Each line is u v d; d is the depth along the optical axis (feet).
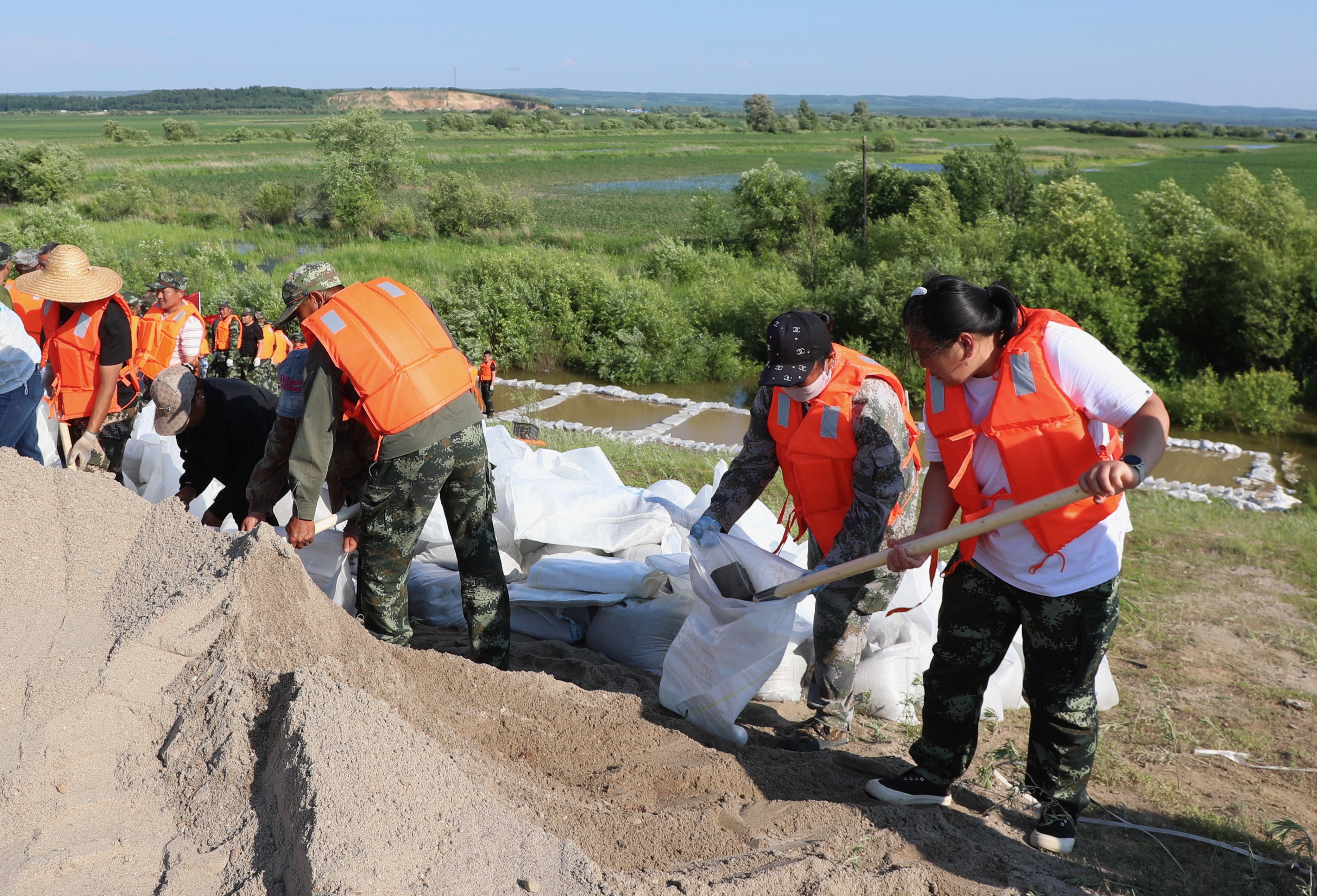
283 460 10.71
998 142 113.91
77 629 7.47
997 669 9.36
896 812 7.89
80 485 8.82
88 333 16.16
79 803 5.86
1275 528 22.24
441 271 89.61
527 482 13.65
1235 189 69.82
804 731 10.18
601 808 7.29
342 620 8.66
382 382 9.75
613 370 66.90
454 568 13.64
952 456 7.77
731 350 68.95
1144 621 15.10
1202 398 55.11
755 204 112.98
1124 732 11.14
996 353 7.39
